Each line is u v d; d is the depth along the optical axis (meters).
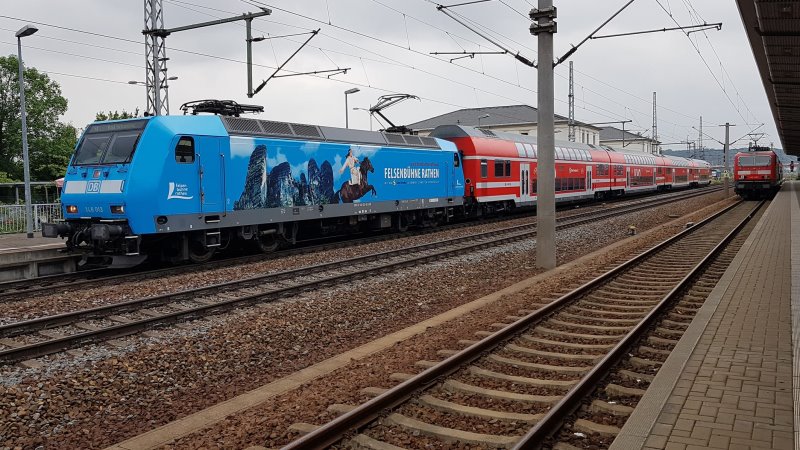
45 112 55.19
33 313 10.80
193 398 7.33
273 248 18.70
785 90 24.14
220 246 17.48
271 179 17.83
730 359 6.91
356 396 6.44
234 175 16.62
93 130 15.66
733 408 5.48
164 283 13.43
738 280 11.86
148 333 9.41
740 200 45.88
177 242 15.88
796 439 4.79
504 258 17.41
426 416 5.86
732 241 19.66
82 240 15.23
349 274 13.83
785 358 6.92
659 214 33.41
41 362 8.12
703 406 5.54
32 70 54.75
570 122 48.44
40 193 40.69
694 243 19.45
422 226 25.98
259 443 5.48
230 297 12.00
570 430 5.46
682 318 9.45
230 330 9.59
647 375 6.83
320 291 12.63
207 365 8.23
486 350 7.78
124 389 7.39
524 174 32.41
